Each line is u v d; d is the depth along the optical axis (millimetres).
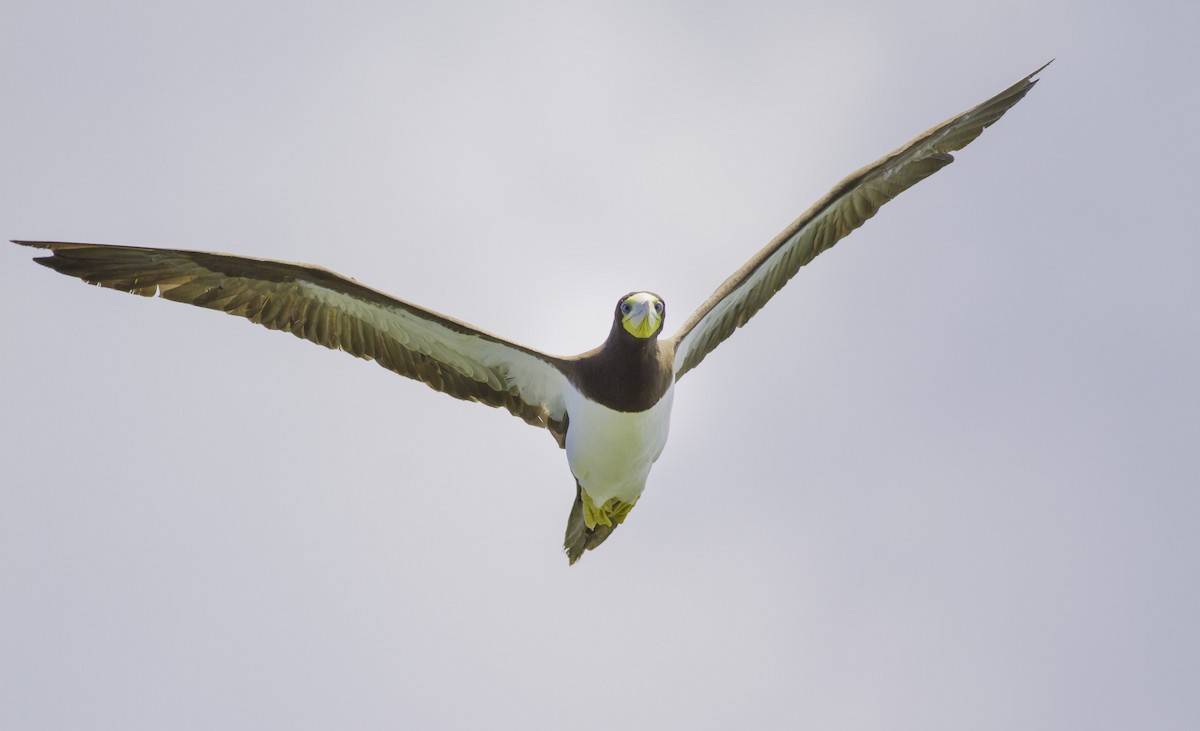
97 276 15172
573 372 16266
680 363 17219
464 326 16172
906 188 17625
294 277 15688
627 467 16328
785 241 16938
